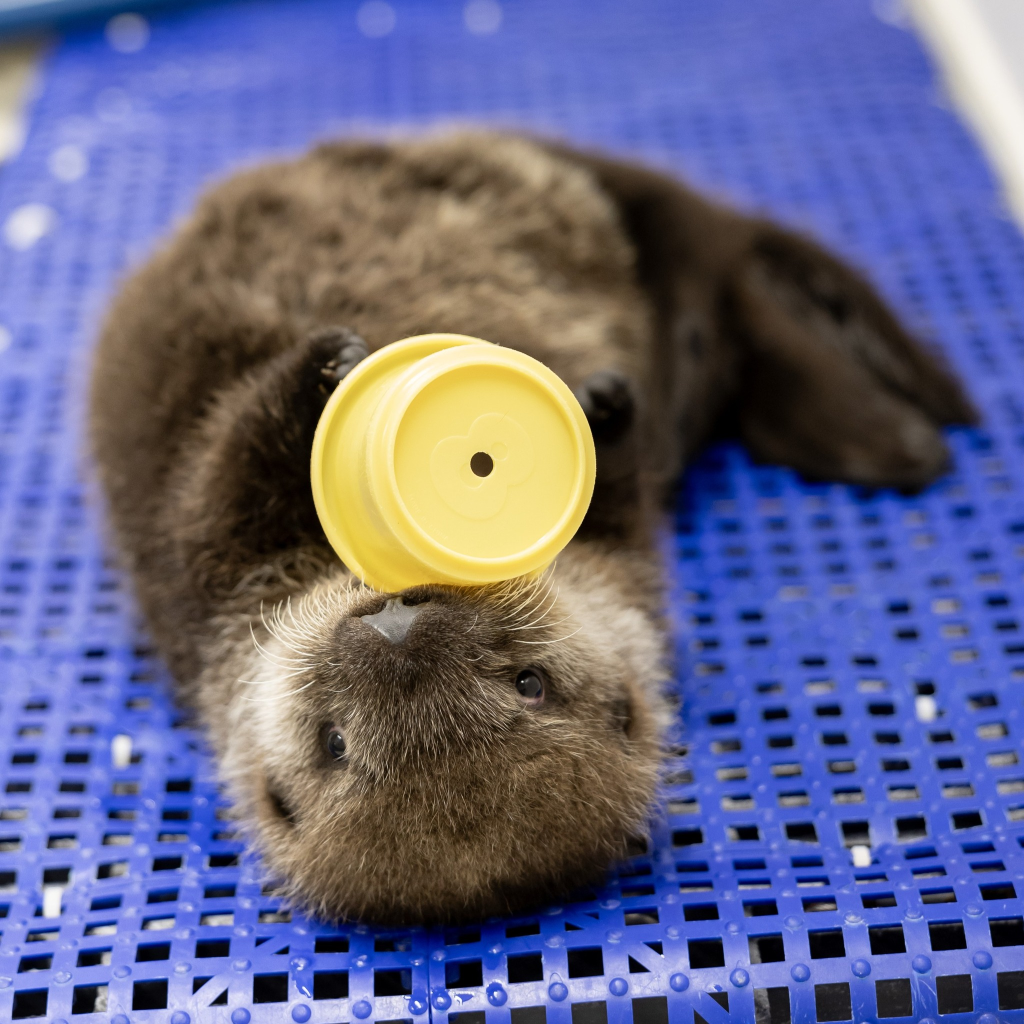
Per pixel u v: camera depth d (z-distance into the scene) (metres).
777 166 0.83
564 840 0.50
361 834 0.49
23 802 0.57
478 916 0.51
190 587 0.57
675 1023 0.50
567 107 0.89
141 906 0.53
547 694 0.50
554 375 0.49
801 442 0.69
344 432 0.49
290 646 0.52
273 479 0.55
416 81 0.91
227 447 0.55
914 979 0.50
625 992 0.50
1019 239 0.77
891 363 0.71
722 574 0.65
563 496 0.49
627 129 0.86
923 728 0.58
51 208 0.80
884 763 0.58
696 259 0.70
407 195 0.66
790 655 0.61
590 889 0.53
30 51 1.04
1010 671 0.60
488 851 0.49
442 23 0.97
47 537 0.66
